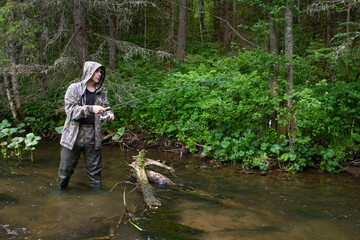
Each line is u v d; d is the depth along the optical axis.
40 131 7.74
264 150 5.33
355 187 4.10
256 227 2.70
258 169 5.08
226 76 5.93
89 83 3.63
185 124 6.15
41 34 7.35
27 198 3.19
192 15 16.70
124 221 2.72
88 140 3.63
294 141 4.99
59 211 2.88
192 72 6.89
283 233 2.59
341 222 2.86
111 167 4.89
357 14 7.72
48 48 7.48
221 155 5.54
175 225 2.69
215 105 5.82
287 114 4.92
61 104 7.73
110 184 3.90
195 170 4.93
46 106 8.03
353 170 4.83
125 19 8.00
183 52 10.21
